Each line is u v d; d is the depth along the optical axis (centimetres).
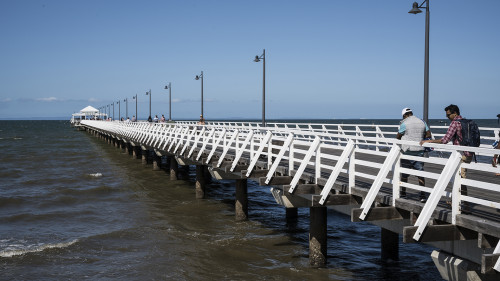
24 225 1549
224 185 2372
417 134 804
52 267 1120
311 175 1059
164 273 1069
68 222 1585
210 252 1216
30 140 7281
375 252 1227
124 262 1148
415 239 630
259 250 1230
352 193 880
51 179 2617
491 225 566
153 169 2947
